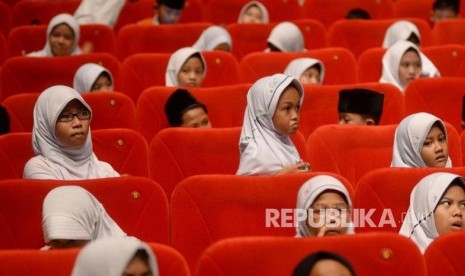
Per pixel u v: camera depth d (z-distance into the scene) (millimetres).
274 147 4770
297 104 4797
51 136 4742
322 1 8977
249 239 3359
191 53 6703
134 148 5000
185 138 5000
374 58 7008
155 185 4078
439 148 4691
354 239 3395
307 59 6629
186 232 4039
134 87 6789
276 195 4062
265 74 6844
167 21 8609
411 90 6012
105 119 5680
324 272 2967
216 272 3314
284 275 3346
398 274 3402
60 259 3338
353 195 4141
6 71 6723
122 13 9023
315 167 4977
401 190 4156
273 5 8977
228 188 4062
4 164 4918
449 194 3971
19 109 5730
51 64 6750
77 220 3689
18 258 3326
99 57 6816
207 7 8938
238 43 7863
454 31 7930
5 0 9438
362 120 5598
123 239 2867
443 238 3523
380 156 5000
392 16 8891
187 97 5609
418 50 6875
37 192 4039
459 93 6023
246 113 4879
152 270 2871
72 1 8969
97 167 4844
